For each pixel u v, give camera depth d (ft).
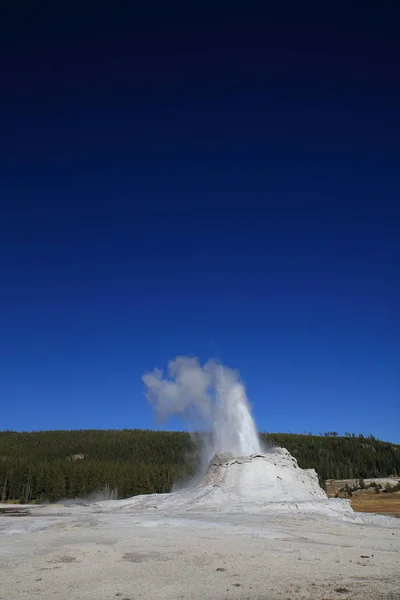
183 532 76.48
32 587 46.24
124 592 44.37
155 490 304.30
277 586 45.78
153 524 85.25
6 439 576.20
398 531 88.12
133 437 594.24
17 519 98.43
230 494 118.93
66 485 297.53
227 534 75.05
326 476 408.05
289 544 68.08
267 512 101.76
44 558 58.34
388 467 437.17
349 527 89.25
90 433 637.30
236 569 52.75
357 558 60.08
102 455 481.46
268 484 122.93
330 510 107.45
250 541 69.26
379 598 41.45
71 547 64.44
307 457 493.77
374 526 94.58
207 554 59.93
